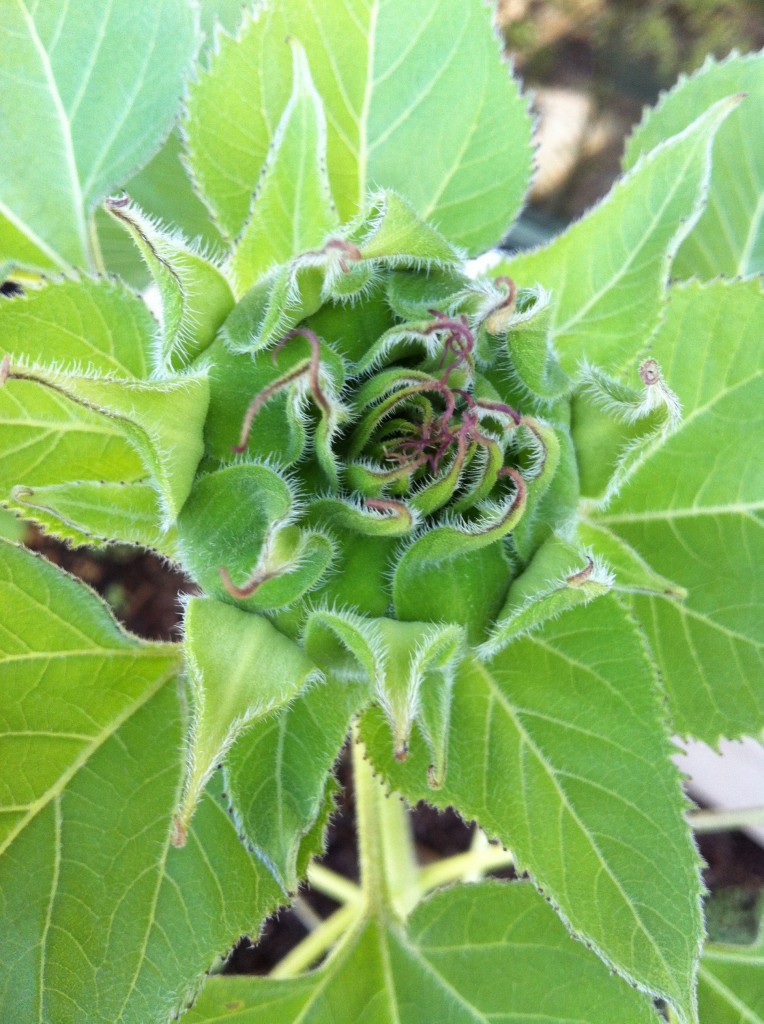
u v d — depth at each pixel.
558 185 0.47
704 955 0.26
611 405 0.18
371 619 0.17
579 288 0.21
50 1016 0.20
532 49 0.48
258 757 0.18
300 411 0.16
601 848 0.19
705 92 0.28
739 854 0.42
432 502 0.16
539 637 0.20
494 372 0.17
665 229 0.20
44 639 0.21
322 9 0.23
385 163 0.24
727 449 0.24
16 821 0.20
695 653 0.24
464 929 0.24
